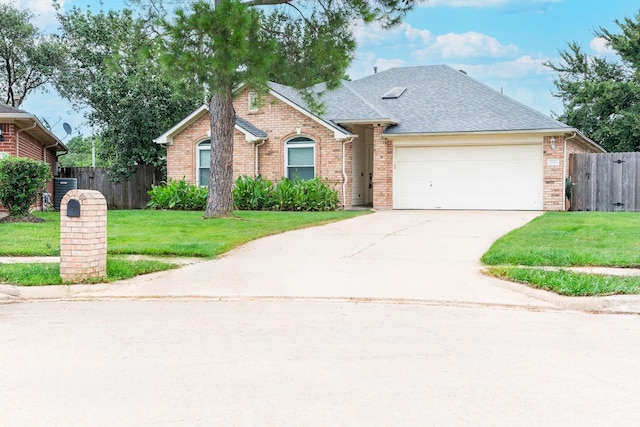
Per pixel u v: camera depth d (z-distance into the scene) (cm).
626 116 3020
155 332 559
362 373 436
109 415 360
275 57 1373
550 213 1766
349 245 1125
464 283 781
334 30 1519
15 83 3089
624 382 418
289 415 359
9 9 2942
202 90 1462
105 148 2888
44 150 2252
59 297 741
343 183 2069
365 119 2048
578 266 867
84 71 2853
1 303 707
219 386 409
